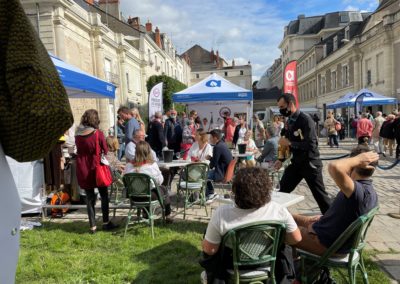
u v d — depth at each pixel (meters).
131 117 7.42
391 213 5.37
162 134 8.73
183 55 67.00
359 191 2.56
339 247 2.54
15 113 1.11
